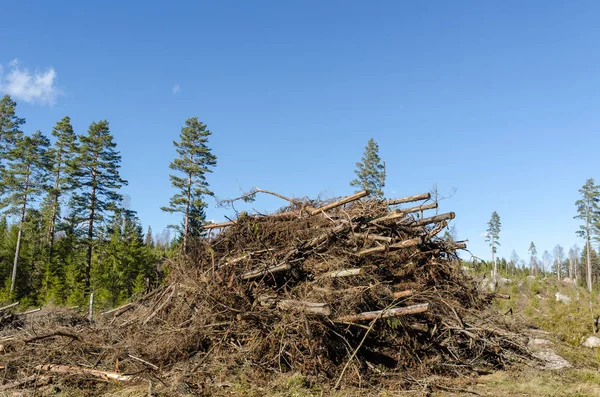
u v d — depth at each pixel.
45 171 35.12
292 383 6.48
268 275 8.34
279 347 7.20
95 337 8.18
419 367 7.49
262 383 6.57
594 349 11.09
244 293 8.09
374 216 9.20
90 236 33.88
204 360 7.30
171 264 10.04
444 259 9.91
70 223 36.78
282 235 9.45
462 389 6.77
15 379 6.83
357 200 10.16
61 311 11.45
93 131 35.09
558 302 17.16
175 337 7.61
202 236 10.48
